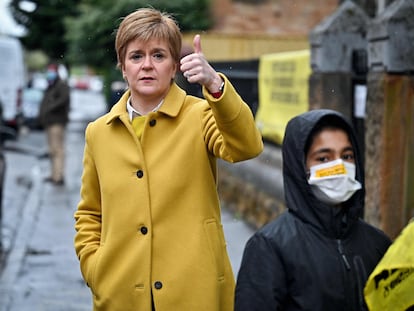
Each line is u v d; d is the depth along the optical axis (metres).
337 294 3.29
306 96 8.55
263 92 10.37
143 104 3.74
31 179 16.08
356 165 3.51
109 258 3.65
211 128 3.56
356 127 7.44
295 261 3.31
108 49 19.38
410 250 3.07
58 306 7.24
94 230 3.85
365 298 3.17
